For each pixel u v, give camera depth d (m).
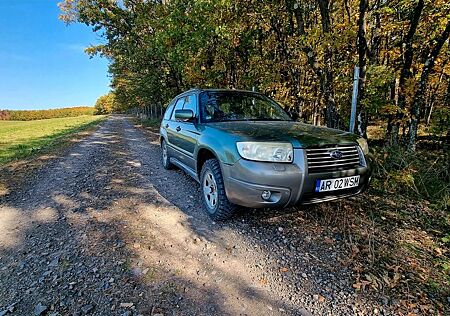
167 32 9.20
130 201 3.96
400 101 5.71
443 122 5.02
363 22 4.75
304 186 2.62
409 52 5.58
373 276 2.22
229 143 2.86
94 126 22.36
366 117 5.90
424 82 5.41
